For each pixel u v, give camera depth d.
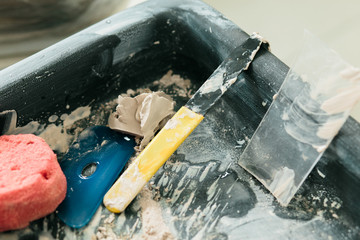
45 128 0.80
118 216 0.69
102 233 0.67
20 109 0.73
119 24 0.81
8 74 0.69
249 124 0.82
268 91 0.73
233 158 0.79
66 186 0.68
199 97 0.72
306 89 0.61
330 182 0.68
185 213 0.70
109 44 0.80
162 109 0.79
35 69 0.71
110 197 0.67
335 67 0.57
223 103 0.85
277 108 0.67
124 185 0.67
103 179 0.74
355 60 1.27
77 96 0.83
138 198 0.72
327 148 0.64
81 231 0.67
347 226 0.66
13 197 0.57
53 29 1.00
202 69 0.91
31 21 0.94
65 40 0.76
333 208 0.69
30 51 1.00
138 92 0.92
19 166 0.62
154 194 0.73
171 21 0.86
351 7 1.43
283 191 0.69
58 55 0.74
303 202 0.71
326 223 0.68
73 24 1.02
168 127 0.69
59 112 0.81
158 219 0.69
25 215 0.61
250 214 0.70
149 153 0.68
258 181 0.75
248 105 0.80
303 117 0.62
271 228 0.68
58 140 0.80
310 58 0.60
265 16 1.40
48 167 0.63
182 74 0.95
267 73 0.72
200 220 0.69
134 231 0.68
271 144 0.69
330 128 0.59
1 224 0.60
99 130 0.82
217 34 0.80
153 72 0.95
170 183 0.75
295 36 1.34
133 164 0.67
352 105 0.56
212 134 0.84
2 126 0.72
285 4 1.44
